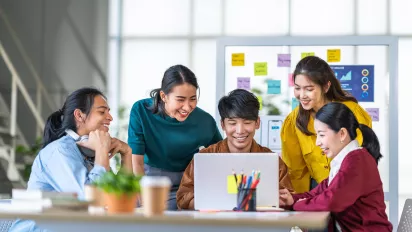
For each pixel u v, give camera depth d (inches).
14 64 297.1
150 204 100.5
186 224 95.8
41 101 294.5
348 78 194.9
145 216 96.8
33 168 127.9
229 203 128.0
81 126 133.8
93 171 121.6
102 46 296.5
